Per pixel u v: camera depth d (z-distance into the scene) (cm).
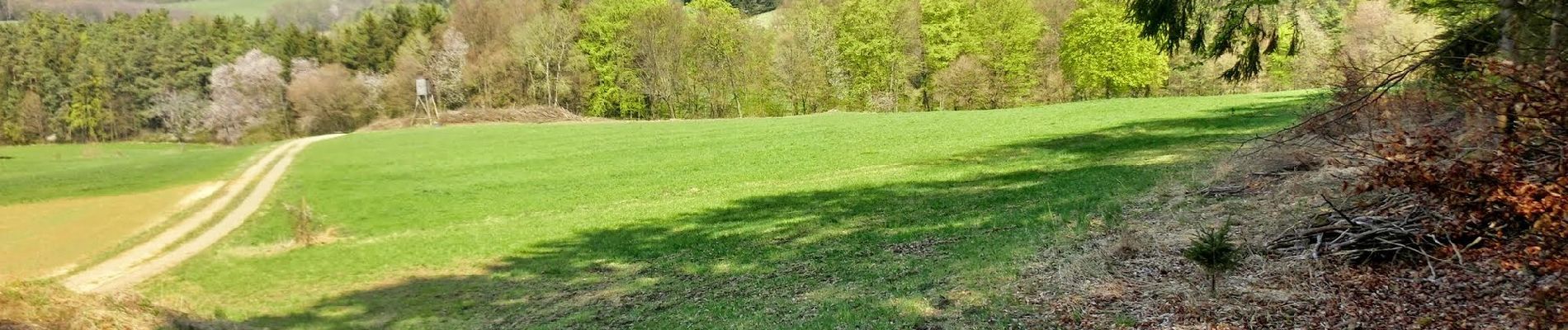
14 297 877
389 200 2938
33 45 10588
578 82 8319
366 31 10575
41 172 4672
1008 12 7106
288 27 11125
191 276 1808
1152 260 1034
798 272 1375
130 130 10712
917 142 3672
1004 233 1470
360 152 4694
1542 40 841
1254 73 1730
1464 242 855
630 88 8138
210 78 10344
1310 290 844
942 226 1667
